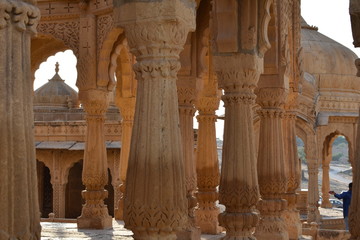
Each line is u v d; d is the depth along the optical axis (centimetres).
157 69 709
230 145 1062
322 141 2700
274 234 1265
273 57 1265
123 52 1728
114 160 2538
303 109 2395
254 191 1060
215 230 1502
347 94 2777
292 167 1498
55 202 2597
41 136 2634
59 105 2989
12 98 536
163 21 705
